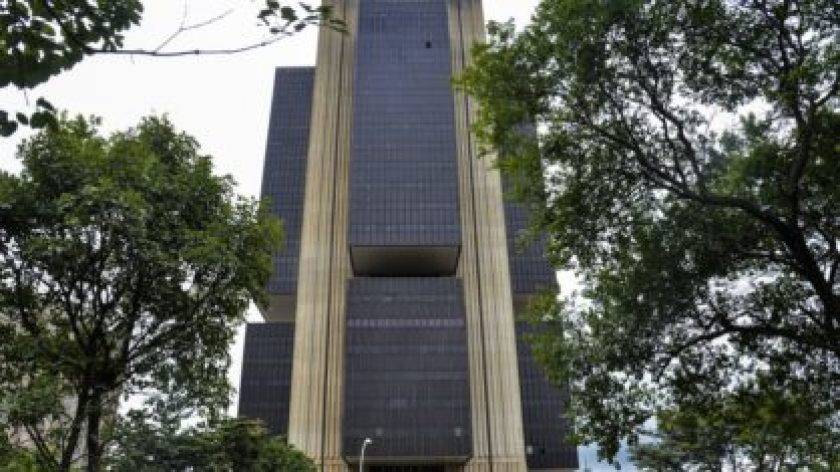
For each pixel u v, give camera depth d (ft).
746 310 52.01
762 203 47.98
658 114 48.96
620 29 47.01
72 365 53.26
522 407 350.43
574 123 50.72
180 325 56.03
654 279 48.98
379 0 367.45
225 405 60.08
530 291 365.81
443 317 297.74
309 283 299.58
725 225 48.03
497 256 308.40
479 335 293.84
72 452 52.21
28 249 49.44
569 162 51.70
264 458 80.59
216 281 56.65
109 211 50.29
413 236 310.24
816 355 52.47
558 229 54.08
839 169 47.16
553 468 339.98
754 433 61.41
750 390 54.24
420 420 279.28
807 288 52.13
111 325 55.42
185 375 55.98
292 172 439.22
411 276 337.11
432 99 340.80
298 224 417.28
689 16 46.39
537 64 49.96
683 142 48.44
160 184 54.95
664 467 112.06
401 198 318.04
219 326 59.26
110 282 53.47
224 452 68.74
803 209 49.44
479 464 271.49
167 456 55.67
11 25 19.07
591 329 53.88
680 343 52.06
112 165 54.39
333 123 335.26
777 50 47.52
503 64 50.85
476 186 322.55
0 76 19.26
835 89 44.68
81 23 19.72
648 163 49.67
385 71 346.13
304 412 274.77
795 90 44.27
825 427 59.82
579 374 54.44
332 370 285.84
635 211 51.21
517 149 53.67
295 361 284.61
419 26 359.87
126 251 51.39
